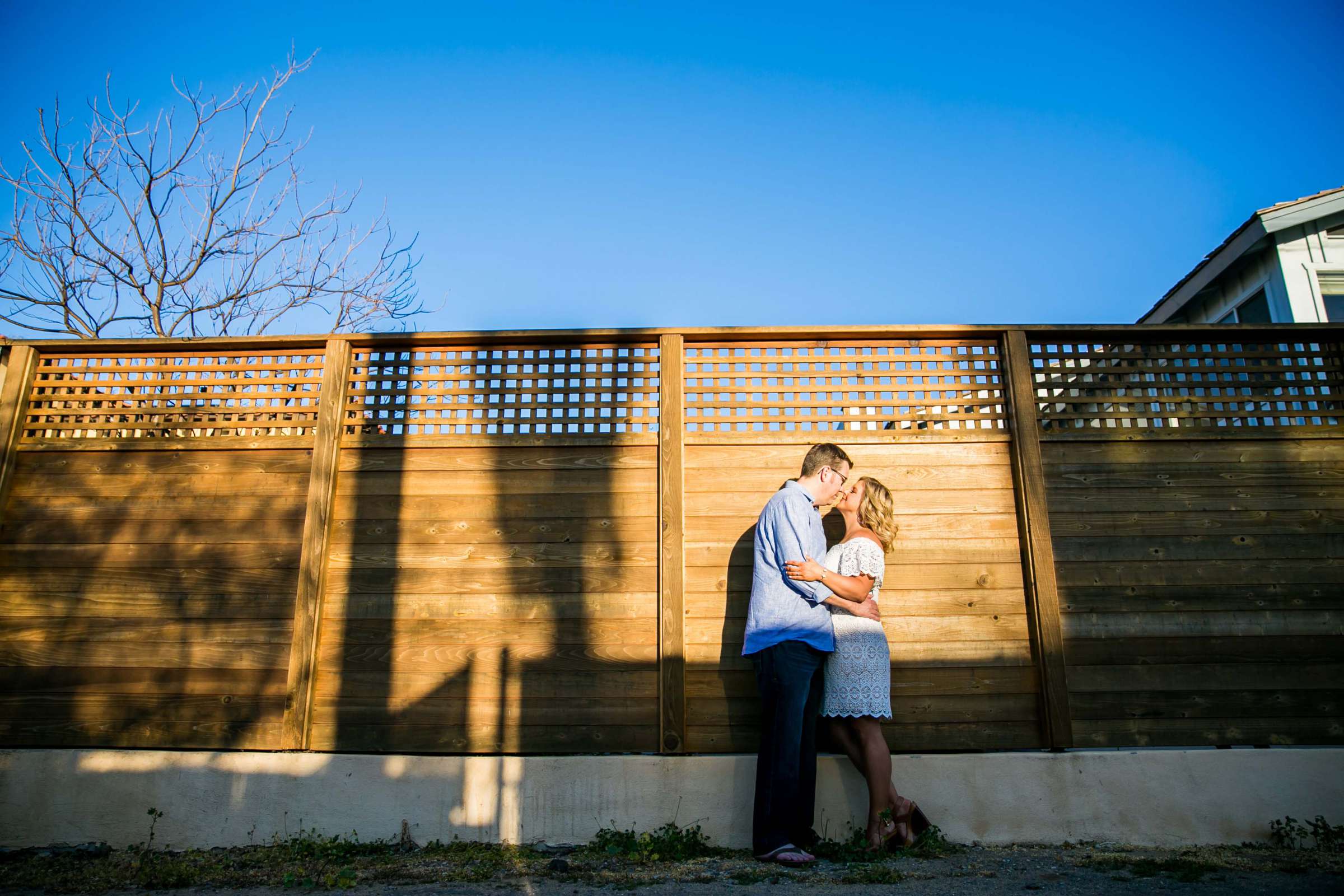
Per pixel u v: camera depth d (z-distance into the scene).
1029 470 4.05
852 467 4.07
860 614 3.62
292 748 3.78
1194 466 4.14
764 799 3.39
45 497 4.18
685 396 4.20
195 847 3.69
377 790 3.72
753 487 4.07
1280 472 4.14
